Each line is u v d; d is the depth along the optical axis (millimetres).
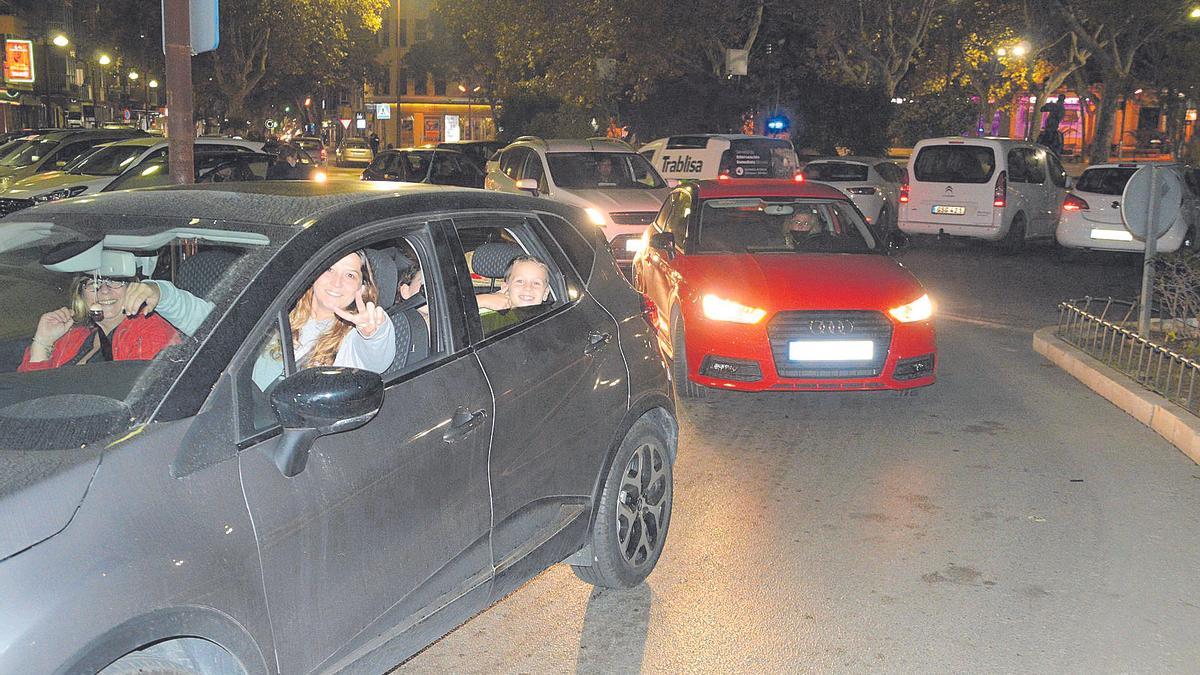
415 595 3137
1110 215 16375
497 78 39531
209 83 54250
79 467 2336
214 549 2479
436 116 89250
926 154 18609
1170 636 4227
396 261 3807
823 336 7230
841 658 4035
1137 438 7105
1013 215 18125
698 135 18750
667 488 4703
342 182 3867
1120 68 34844
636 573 4523
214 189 3561
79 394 2787
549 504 3830
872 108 31891
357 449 2930
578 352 4004
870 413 7723
